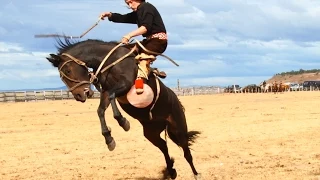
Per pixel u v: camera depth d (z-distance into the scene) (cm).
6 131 2145
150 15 991
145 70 980
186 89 6247
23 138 1934
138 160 1470
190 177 1213
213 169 1298
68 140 1880
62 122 2483
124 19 1026
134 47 995
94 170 1330
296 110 2773
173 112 1044
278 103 3394
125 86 954
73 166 1392
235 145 1677
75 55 980
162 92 1005
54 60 988
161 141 1105
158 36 998
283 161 1373
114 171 1312
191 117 2566
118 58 972
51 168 1366
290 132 1923
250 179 1160
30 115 2897
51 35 1001
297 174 1195
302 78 16112
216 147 1644
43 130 2173
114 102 935
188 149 1091
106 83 977
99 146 1739
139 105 980
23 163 1447
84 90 986
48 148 1703
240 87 6775
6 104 4084
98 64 979
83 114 2934
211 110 2952
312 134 1858
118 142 1819
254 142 1727
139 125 2288
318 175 1180
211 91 6588
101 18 1018
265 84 6788
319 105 3092
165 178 1192
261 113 2642
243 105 3291
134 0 1014
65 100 4800
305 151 1524
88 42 994
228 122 2295
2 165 1417
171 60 1027
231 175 1211
